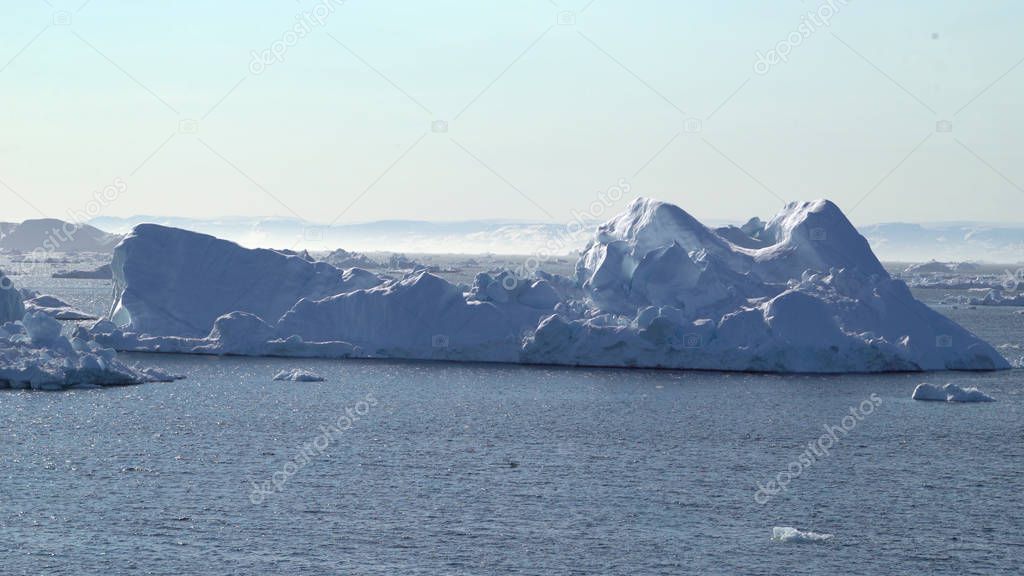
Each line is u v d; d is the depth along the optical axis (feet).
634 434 293.23
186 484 230.48
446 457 261.65
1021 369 431.84
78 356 383.45
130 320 467.11
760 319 420.77
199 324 469.16
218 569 175.11
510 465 252.83
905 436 294.46
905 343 422.00
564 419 315.99
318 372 411.95
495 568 177.47
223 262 481.46
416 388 376.07
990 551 190.19
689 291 435.94
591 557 183.62
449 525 201.26
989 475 248.52
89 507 209.97
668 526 202.49
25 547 184.34
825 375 406.41
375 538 192.85
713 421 313.94
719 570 177.99
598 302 451.12
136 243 475.31
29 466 244.22
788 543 193.16
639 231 462.19
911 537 197.88
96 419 306.96
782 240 474.08
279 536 193.16
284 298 478.18
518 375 405.59
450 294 454.81
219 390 368.48
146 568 175.11
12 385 361.51
